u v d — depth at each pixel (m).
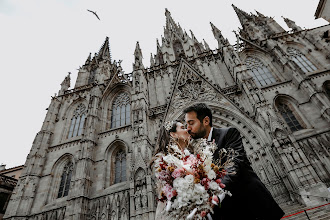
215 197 2.47
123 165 27.91
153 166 3.51
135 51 41.84
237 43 36.69
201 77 31.31
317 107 25.19
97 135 31.38
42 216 24.08
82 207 22.53
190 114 3.73
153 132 27.56
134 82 33.41
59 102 40.25
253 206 2.73
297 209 16.14
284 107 27.88
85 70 51.78
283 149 19.50
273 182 19.92
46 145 32.19
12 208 24.27
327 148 21.62
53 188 27.44
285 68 30.80
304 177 17.52
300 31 38.62
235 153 2.97
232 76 31.28
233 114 25.39
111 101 37.91
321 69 31.45
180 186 2.58
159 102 32.62
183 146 3.52
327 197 15.58
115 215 22.08
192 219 2.40
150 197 19.33
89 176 25.84
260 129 22.62
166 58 42.09
